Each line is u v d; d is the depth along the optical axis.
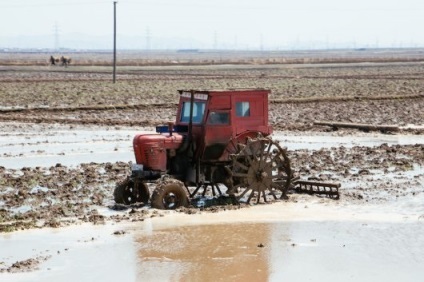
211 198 28.50
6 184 31.25
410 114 65.00
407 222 24.77
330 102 76.00
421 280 18.77
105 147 43.84
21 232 23.16
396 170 35.03
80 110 65.25
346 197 28.69
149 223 24.39
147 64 182.12
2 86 90.88
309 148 43.50
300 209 26.73
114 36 100.56
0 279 18.58
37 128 53.09
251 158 27.41
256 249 21.53
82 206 26.91
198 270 19.50
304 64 198.38
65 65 158.00
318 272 19.41
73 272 19.27
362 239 22.62
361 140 47.91
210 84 100.31
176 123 28.12
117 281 18.56
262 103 27.83
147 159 26.55
